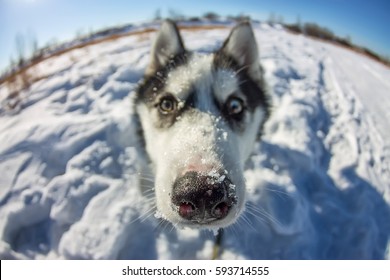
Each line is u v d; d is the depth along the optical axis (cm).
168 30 30
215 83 26
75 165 34
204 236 29
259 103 30
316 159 39
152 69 31
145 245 29
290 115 43
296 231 30
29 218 30
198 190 18
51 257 28
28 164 34
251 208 29
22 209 30
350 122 47
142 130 31
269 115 33
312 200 34
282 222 30
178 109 25
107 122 38
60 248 28
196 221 19
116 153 35
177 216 20
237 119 26
